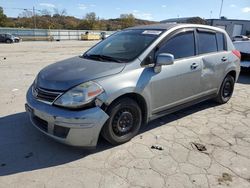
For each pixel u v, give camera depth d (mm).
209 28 4812
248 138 3910
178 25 4262
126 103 3418
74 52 18078
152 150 3488
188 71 4168
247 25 47312
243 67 8367
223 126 4332
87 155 3348
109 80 3225
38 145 3584
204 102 5570
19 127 4121
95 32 53875
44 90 3258
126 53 3775
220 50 5023
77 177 2908
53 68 3668
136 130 3715
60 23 91375
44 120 3248
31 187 2734
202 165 3162
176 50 4074
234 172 3033
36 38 44906
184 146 3619
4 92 6043
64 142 3176
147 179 2881
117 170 3041
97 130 3150
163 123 4387
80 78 3174
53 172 2996
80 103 3041
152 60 3697
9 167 3074
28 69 9508
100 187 2744
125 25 99688
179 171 3035
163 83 3805
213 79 4816
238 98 5961
